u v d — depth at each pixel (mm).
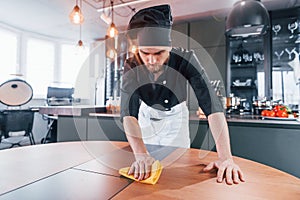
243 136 1969
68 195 581
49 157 958
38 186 642
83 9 3107
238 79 3242
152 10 839
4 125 3066
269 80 2920
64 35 4383
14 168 808
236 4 2000
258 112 2584
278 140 1855
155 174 684
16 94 3119
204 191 598
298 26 2881
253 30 2105
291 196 566
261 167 807
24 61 4074
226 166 749
